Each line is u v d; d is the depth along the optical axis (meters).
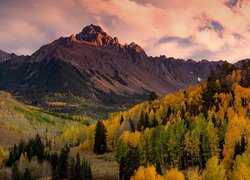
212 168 86.25
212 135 115.25
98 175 115.31
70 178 114.94
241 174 82.44
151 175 88.69
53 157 146.75
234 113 148.38
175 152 116.56
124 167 105.94
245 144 106.81
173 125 128.75
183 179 86.25
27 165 138.62
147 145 120.44
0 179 133.25
